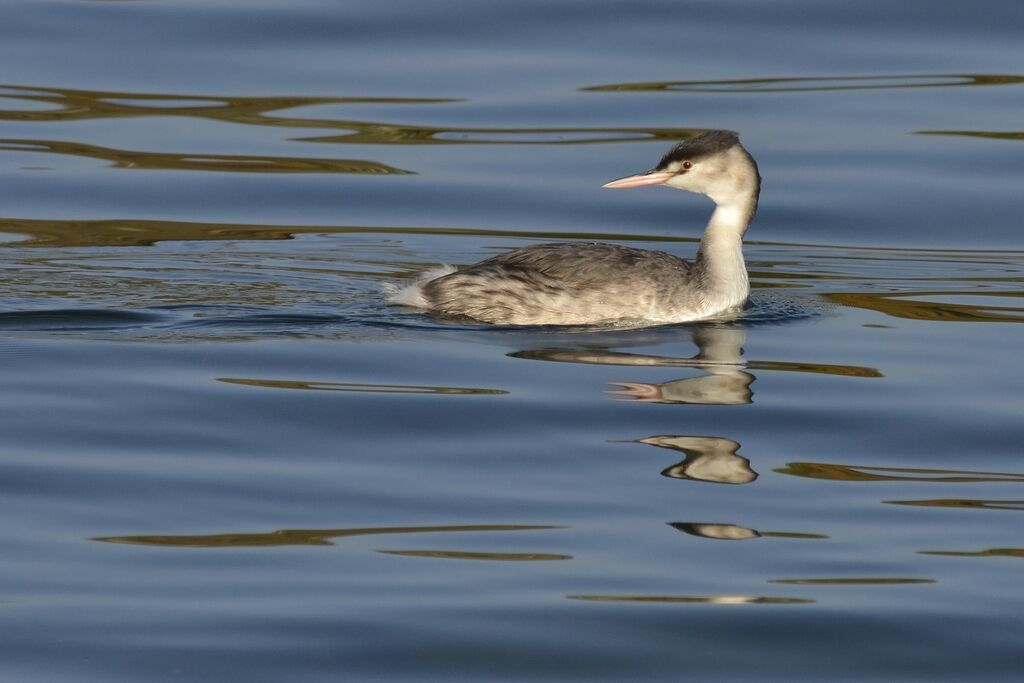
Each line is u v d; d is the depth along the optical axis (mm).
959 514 11094
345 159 20469
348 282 16562
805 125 21094
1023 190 19719
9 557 10156
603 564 10242
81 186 19531
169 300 15625
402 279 16703
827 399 13234
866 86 22094
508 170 20266
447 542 10516
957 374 13906
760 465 11898
